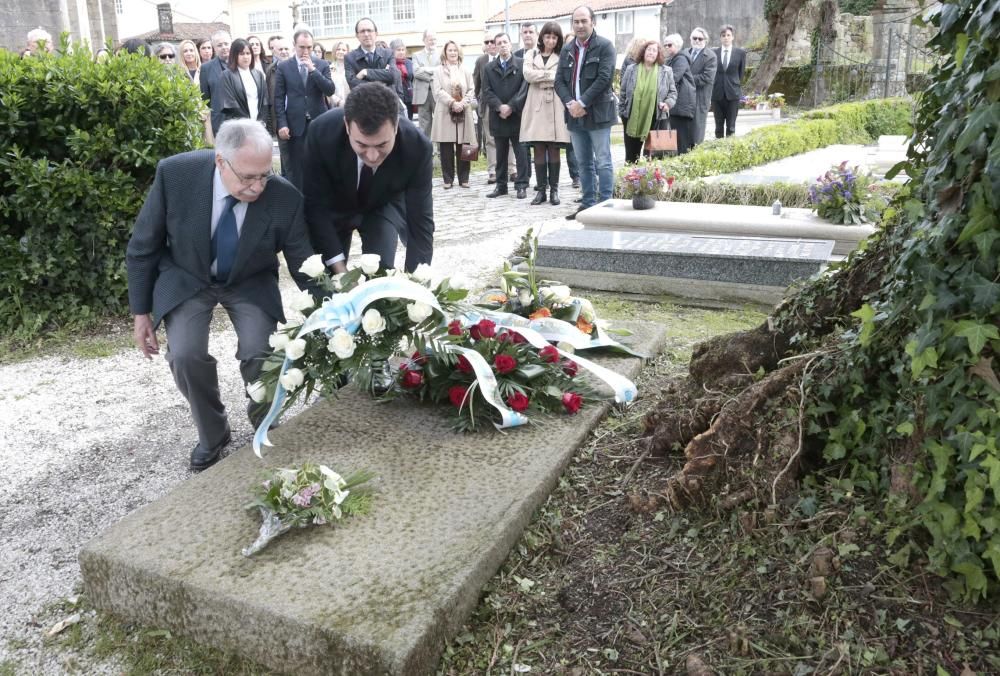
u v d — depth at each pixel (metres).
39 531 2.97
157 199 3.09
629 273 5.59
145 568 2.23
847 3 24.03
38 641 2.31
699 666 1.94
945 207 1.97
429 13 45.03
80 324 5.33
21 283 5.18
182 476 3.36
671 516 2.52
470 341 3.23
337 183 3.67
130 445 3.67
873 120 17.70
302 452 2.89
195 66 9.62
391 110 3.06
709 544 2.36
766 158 11.79
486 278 6.15
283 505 2.40
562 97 8.31
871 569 2.06
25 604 2.51
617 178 8.61
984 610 1.94
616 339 4.13
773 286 5.21
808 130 13.88
